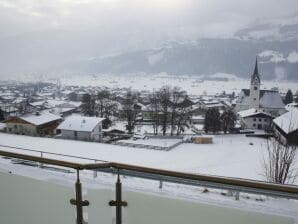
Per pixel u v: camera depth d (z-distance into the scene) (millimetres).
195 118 62219
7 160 12453
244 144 38531
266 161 27094
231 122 51344
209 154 30797
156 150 31859
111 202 3260
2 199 3938
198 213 3045
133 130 47781
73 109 78125
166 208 3162
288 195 6254
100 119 41938
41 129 44406
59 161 3322
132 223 3320
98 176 10547
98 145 32688
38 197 3635
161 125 45625
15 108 74438
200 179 2904
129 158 27047
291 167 15047
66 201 3430
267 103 75750
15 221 3816
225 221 2961
